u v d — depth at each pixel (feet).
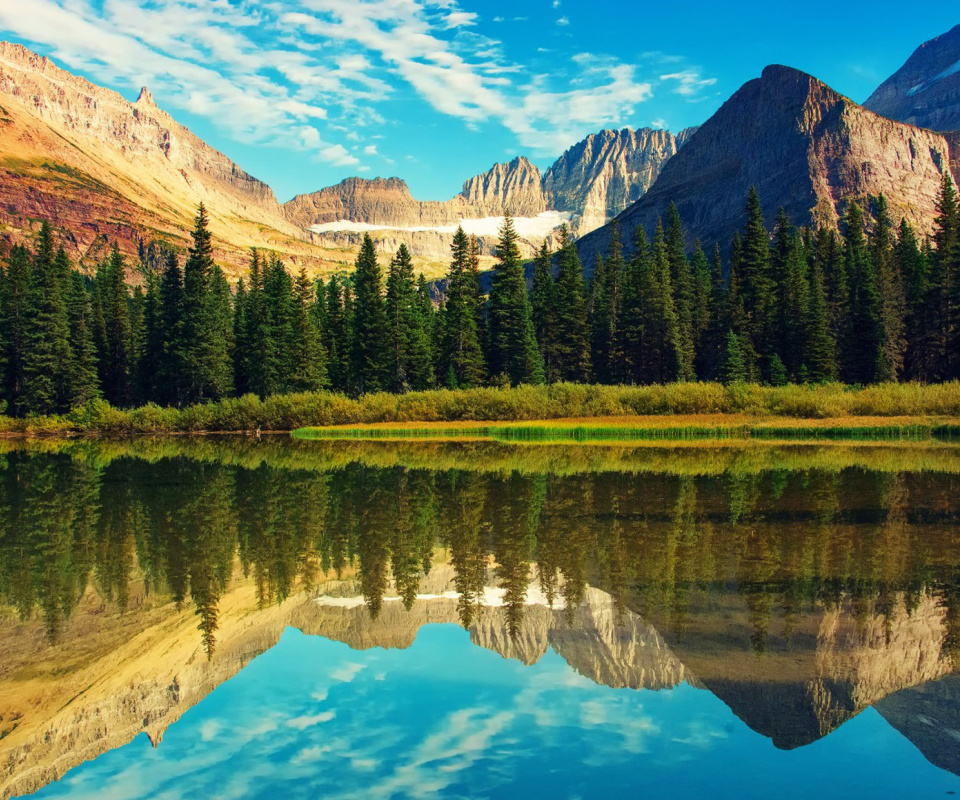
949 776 23.06
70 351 249.55
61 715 30.09
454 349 261.44
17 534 65.98
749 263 269.23
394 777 24.16
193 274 258.37
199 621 41.63
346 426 213.05
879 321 252.62
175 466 123.54
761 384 246.06
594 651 34.71
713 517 67.10
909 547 53.57
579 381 283.18
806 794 22.12
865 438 150.92
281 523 69.87
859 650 33.30
